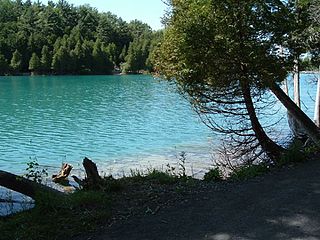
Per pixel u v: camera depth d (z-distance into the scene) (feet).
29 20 448.65
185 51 35.09
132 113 114.42
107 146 69.51
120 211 21.63
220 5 34.55
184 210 21.31
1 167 56.03
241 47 34.42
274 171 29.12
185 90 37.42
